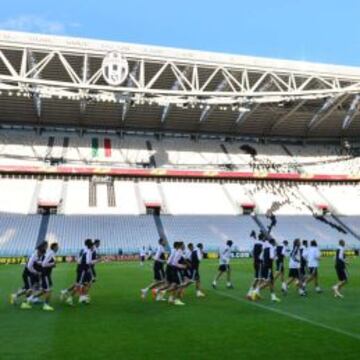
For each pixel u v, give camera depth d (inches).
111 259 1531.7
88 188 1847.9
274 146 2273.6
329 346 361.4
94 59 1524.4
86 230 1626.5
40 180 1849.2
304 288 657.6
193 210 1833.2
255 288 613.3
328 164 2198.6
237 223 1797.5
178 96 1585.9
